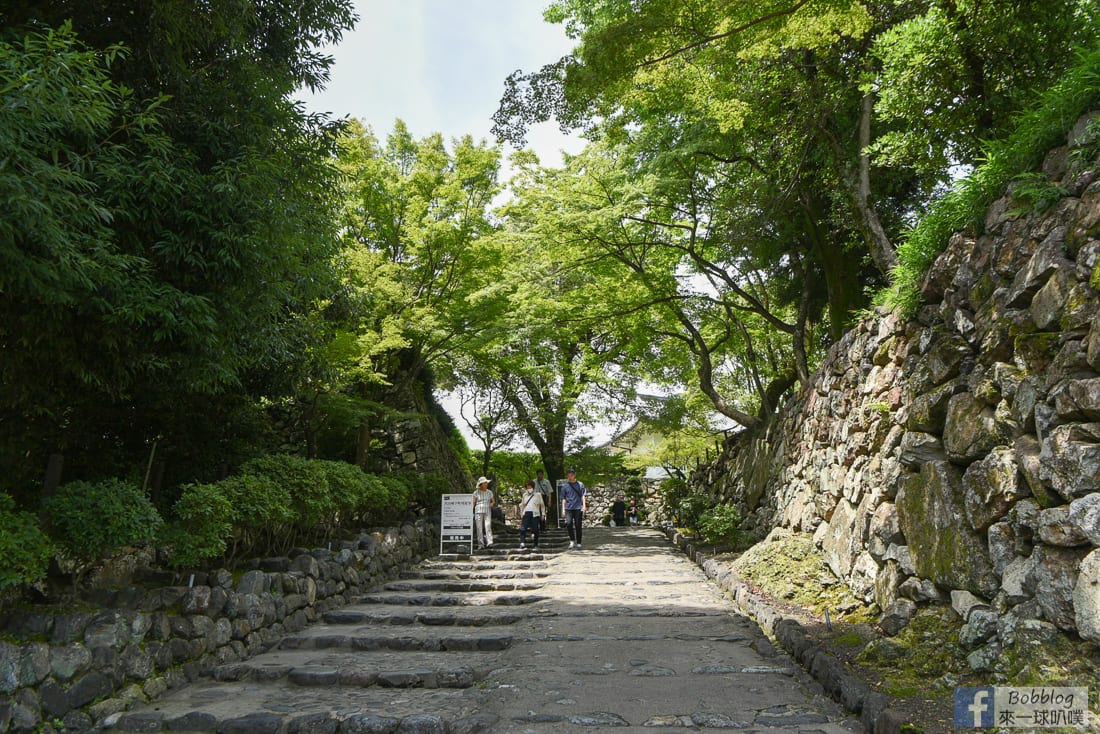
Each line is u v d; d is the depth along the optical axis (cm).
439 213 1412
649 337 1566
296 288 727
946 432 512
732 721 441
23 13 508
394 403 1476
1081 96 428
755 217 1091
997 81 714
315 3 688
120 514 491
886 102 745
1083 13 626
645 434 2383
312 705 504
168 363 565
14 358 530
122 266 460
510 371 1855
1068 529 366
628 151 1243
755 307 1230
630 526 2428
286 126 657
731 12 679
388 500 1128
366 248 1406
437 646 664
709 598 864
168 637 552
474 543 1474
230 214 546
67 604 509
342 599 857
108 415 748
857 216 904
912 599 536
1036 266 425
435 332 1430
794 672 543
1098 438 356
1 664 402
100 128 492
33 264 392
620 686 518
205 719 472
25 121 361
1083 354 372
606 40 647
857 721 429
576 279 1450
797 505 947
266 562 765
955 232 564
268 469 799
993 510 442
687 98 1052
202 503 599
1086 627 340
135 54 564
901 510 564
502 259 1424
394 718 463
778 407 1481
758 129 1075
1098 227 380
